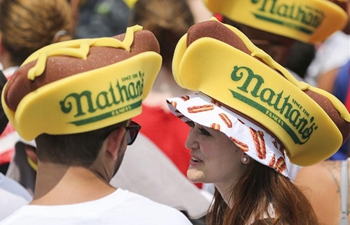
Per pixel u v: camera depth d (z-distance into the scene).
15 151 9.23
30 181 9.30
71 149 5.76
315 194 7.93
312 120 6.61
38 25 9.50
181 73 6.46
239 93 6.43
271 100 6.43
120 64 5.69
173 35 10.02
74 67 5.57
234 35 6.48
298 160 6.93
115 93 5.68
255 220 6.53
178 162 9.83
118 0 17.14
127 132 6.11
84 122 5.63
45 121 5.61
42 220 5.62
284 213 6.52
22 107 5.51
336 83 12.69
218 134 6.67
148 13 10.18
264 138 6.50
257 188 6.63
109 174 5.98
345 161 8.05
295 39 9.86
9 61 9.73
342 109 6.70
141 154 8.78
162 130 9.84
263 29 9.62
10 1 9.55
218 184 6.88
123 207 5.80
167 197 8.63
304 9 9.70
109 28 17.03
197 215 8.68
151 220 5.79
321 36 10.16
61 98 5.54
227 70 6.43
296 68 12.77
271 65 6.52
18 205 7.67
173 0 10.27
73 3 15.47
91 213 5.69
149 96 10.04
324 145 6.80
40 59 5.51
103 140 5.82
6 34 9.57
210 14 14.24
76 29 15.70
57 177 5.80
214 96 6.46
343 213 7.84
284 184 6.62
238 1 9.63
